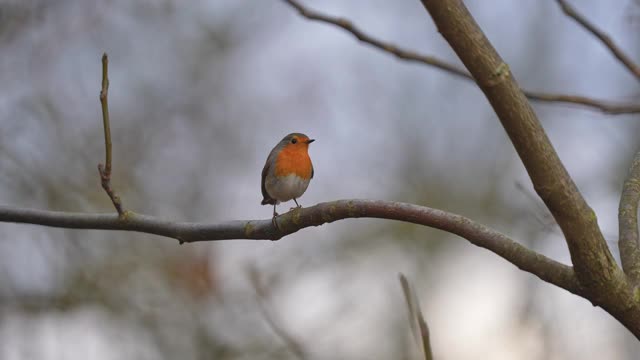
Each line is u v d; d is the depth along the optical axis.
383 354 13.20
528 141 2.80
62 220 5.01
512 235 14.45
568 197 2.91
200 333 12.64
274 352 11.99
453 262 15.24
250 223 4.59
